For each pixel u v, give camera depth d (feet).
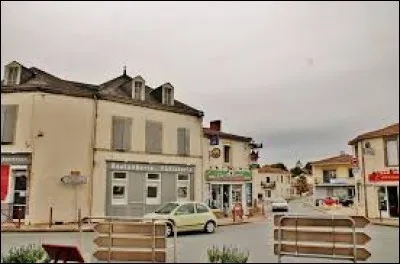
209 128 124.57
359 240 33.83
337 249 34.19
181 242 57.77
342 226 34.27
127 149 88.48
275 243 36.06
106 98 86.69
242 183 117.29
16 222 75.46
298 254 35.14
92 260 38.81
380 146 105.09
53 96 80.74
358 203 116.88
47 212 77.71
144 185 90.43
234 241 59.11
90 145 83.76
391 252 46.68
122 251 36.22
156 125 93.81
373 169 106.73
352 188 190.08
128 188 88.02
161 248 36.19
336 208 160.25
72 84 90.84
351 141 117.70
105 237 36.47
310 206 191.11
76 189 81.05
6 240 56.24
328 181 197.36
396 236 64.90
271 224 93.25
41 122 78.95
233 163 117.80
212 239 61.82
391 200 102.53
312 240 34.88
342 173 192.13
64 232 67.56
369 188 107.24
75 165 81.46
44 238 58.90
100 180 84.07
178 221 66.90
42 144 78.59
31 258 34.42
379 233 70.33
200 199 99.55
